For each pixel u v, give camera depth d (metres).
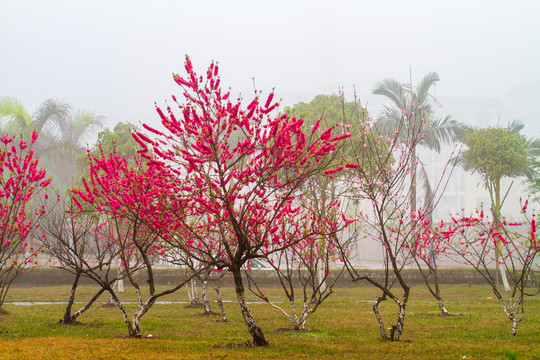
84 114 32.12
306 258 15.73
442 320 16.19
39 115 30.62
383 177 13.66
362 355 9.20
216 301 23.44
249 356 8.90
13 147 13.19
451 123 30.28
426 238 18.80
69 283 29.64
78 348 9.59
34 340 10.67
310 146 9.84
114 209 11.45
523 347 10.44
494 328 14.10
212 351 9.48
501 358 9.00
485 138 29.00
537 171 32.19
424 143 29.98
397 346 10.45
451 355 9.30
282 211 11.45
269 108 9.83
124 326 13.77
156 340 10.93
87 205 16.80
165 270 30.86
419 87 29.53
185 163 10.02
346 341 11.30
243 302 10.45
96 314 17.77
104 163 11.08
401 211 14.70
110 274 29.48
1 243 13.12
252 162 10.10
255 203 10.73
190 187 10.43
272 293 27.75
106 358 8.62
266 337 12.01
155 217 10.93
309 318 16.61
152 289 11.67
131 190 10.94
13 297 24.14
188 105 9.98
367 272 32.50
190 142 10.13
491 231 16.12
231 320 16.09
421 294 27.98
